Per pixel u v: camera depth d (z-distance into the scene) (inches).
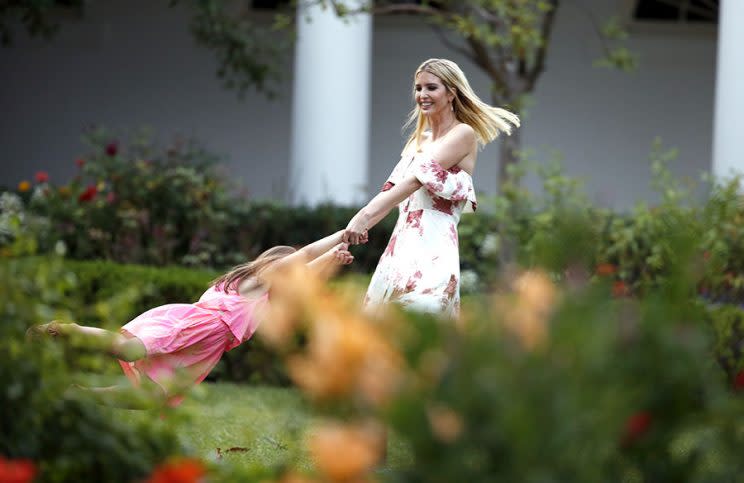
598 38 1105.4
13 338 160.4
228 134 1114.1
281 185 1043.9
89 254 617.9
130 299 178.9
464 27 686.5
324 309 122.6
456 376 116.4
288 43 827.4
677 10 1106.1
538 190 1072.8
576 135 1114.1
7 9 852.0
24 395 156.3
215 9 792.3
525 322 122.0
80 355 177.9
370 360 117.0
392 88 1115.3
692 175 1107.3
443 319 127.0
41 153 1113.4
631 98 1111.0
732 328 398.6
